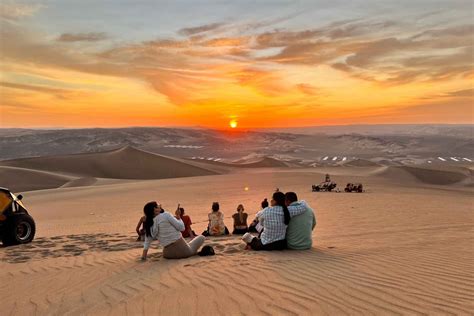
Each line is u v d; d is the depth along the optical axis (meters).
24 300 6.72
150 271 8.16
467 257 8.04
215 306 5.64
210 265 8.23
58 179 92.81
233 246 10.91
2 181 86.31
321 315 5.09
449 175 99.56
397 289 5.97
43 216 28.72
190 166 125.31
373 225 14.67
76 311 5.98
